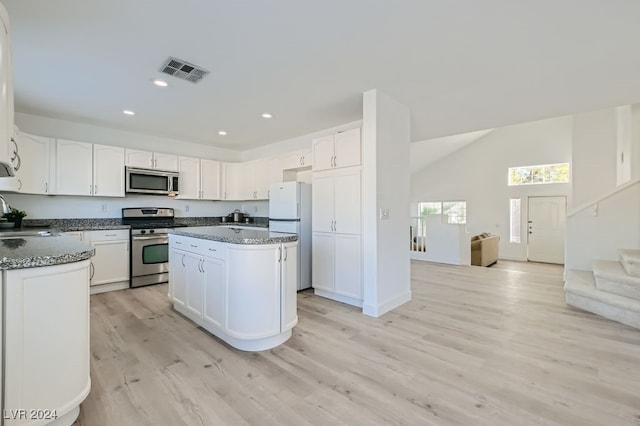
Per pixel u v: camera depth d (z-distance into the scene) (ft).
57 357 4.70
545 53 7.85
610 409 5.43
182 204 17.53
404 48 7.56
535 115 12.83
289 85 9.71
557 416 5.24
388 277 10.78
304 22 6.49
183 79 9.27
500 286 14.44
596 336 8.62
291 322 8.28
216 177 18.15
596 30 6.85
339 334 8.73
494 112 12.42
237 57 7.97
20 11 6.02
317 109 11.97
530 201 28.22
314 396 5.81
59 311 4.73
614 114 16.83
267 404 5.57
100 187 13.71
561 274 17.65
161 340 8.34
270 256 7.81
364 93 10.32
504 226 29.45
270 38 7.09
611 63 8.39
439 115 12.78
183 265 10.03
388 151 10.69
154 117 12.96
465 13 6.23
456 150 31.89
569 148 26.17
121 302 11.71
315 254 12.69
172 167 16.19
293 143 16.89
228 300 7.93
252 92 10.25
